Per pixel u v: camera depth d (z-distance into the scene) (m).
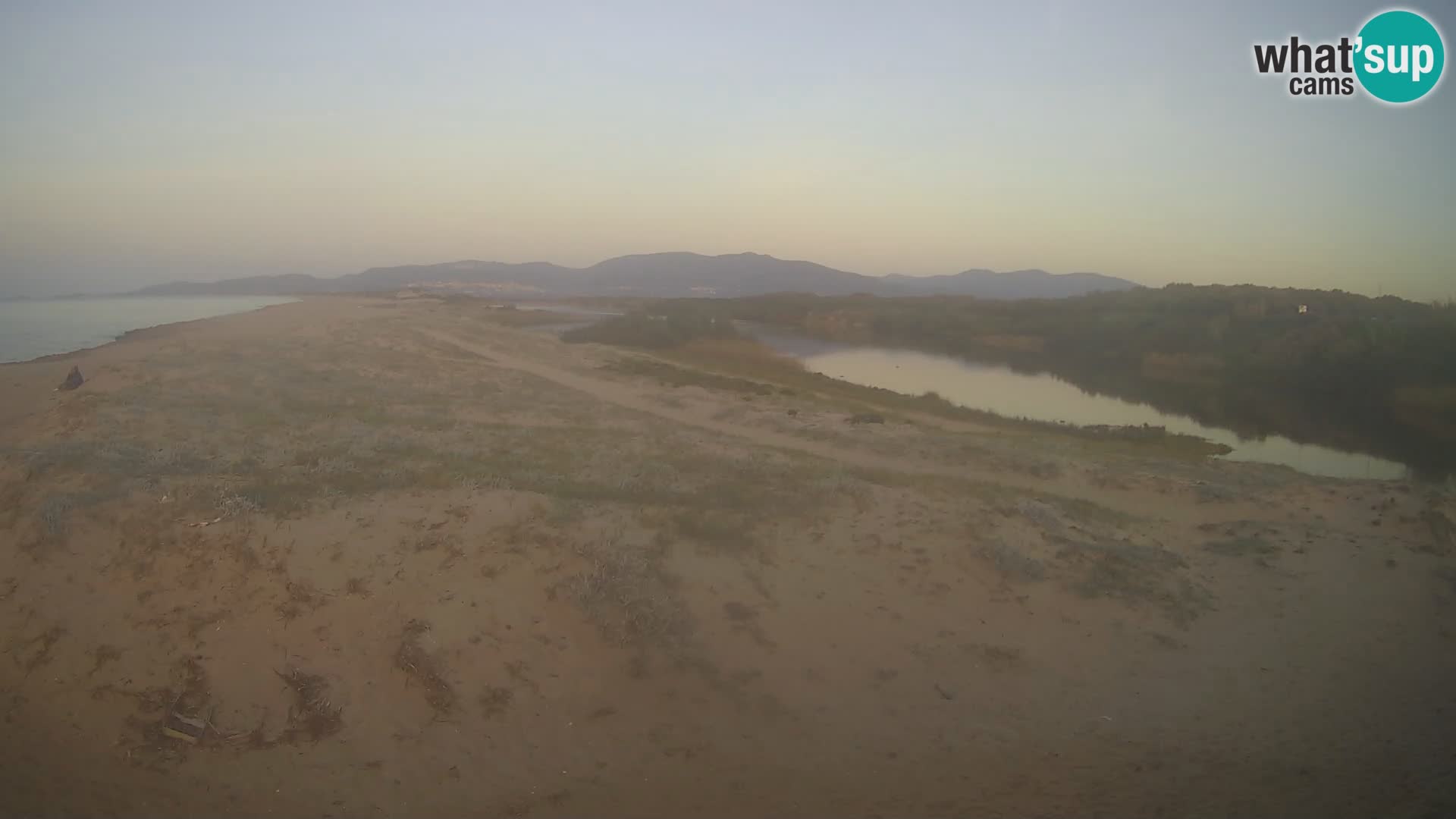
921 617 8.40
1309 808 5.64
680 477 12.84
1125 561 10.16
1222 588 10.05
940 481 14.75
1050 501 13.59
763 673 7.16
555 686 6.63
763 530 9.95
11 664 6.42
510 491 9.64
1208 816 5.55
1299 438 25.69
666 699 6.68
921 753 6.32
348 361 29.14
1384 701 7.32
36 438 13.47
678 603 7.80
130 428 13.75
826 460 16.58
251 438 13.66
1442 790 5.85
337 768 5.75
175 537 7.58
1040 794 5.84
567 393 26.47
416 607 7.05
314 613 6.92
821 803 5.68
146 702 6.13
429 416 19.30
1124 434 23.98
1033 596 9.05
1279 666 8.02
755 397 27.16
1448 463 21.94
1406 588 10.20
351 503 8.66
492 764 5.90
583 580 7.62
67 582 7.11
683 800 5.66
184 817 5.27
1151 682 7.57
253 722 6.03
